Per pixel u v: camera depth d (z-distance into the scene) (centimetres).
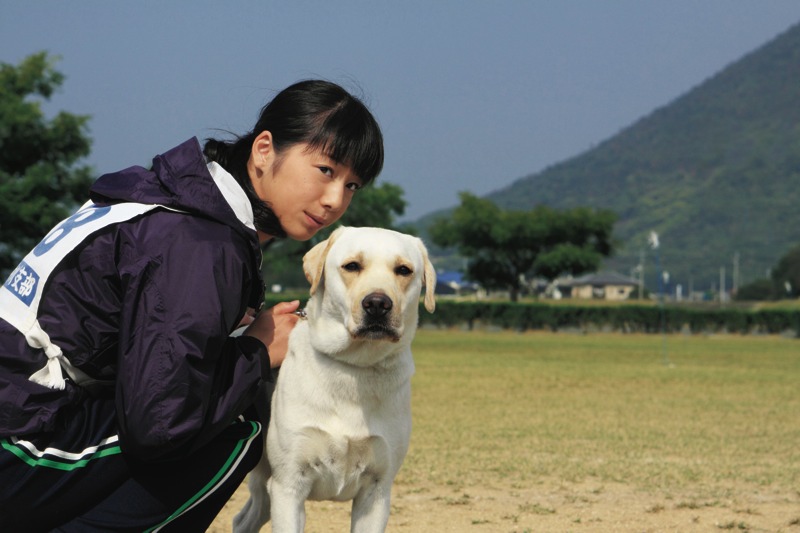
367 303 373
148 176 321
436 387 1672
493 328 5244
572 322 5169
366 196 5959
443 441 990
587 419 1216
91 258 299
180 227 306
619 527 582
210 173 323
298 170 352
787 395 1608
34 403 295
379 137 366
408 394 409
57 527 312
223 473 340
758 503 671
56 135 3422
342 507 650
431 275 420
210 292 299
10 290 306
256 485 455
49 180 3309
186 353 292
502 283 8069
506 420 1193
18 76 3512
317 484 402
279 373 409
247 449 350
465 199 8000
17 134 3372
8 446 295
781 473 807
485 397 1501
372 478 404
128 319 293
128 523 319
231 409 320
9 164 3497
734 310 5128
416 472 787
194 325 294
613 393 1603
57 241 306
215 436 329
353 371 389
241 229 321
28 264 307
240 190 330
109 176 328
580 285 15588
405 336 398
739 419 1240
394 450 403
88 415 309
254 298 339
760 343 4122
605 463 849
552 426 1134
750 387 1766
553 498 678
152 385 289
